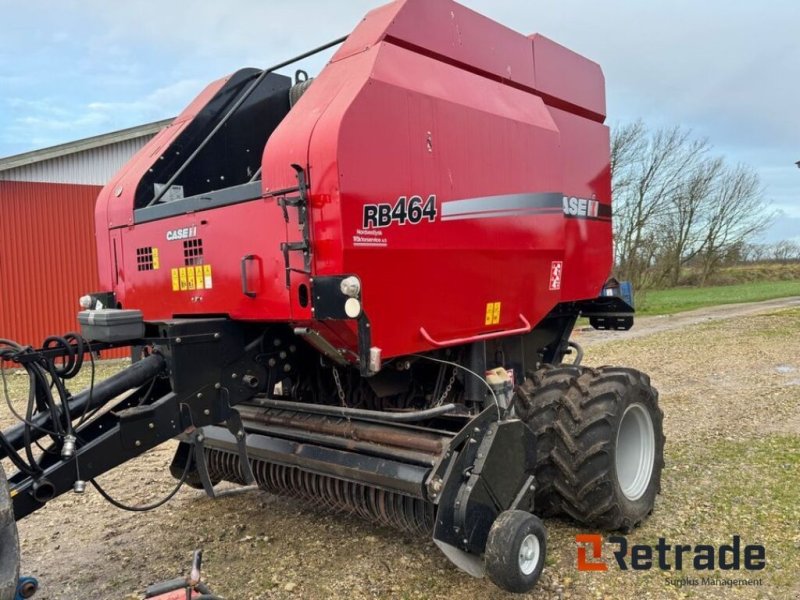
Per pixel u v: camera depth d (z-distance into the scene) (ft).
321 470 10.14
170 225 11.28
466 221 10.52
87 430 9.13
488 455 9.21
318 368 12.12
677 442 17.34
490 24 11.94
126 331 9.20
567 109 14.40
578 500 10.91
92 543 12.06
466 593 9.71
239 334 10.13
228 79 13.43
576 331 49.44
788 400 22.20
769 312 60.80
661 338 42.83
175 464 13.58
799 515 12.17
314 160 8.59
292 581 10.19
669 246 109.09
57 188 41.65
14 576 6.29
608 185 15.58
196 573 7.10
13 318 40.32
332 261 8.50
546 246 12.61
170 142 12.61
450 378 11.81
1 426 21.61
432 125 9.85
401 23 9.89
